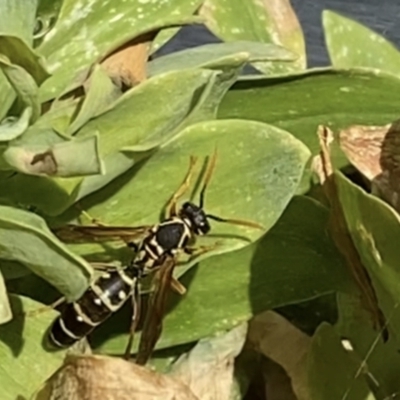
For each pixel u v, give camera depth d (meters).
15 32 0.07
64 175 0.06
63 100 0.07
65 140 0.06
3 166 0.07
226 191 0.07
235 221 0.07
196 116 0.07
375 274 0.07
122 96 0.07
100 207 0.07
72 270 0.06
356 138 0.07
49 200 0.07
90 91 0.07
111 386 0.06
